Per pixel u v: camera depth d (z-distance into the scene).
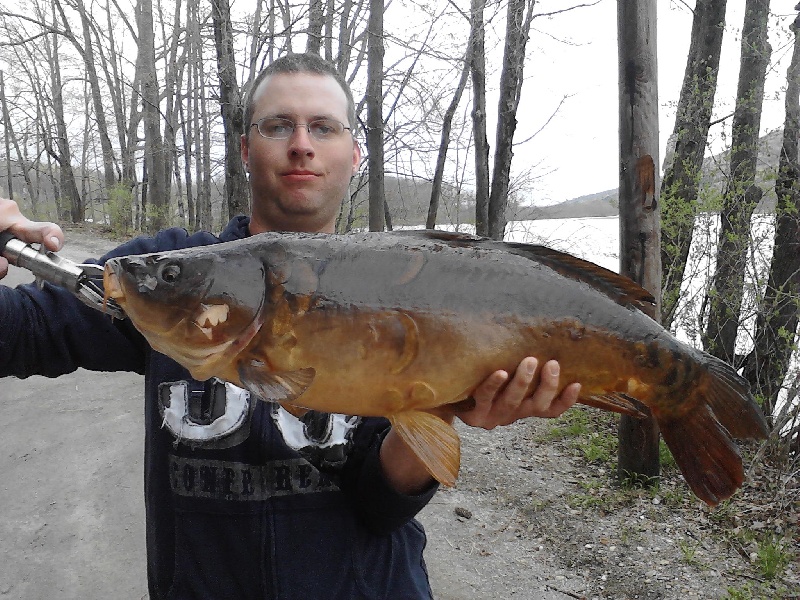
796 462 5.30
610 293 1.83
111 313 1.76
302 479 1.94
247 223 2.45
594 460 5.86
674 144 7.30
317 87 2.26
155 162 22.69
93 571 4.22
